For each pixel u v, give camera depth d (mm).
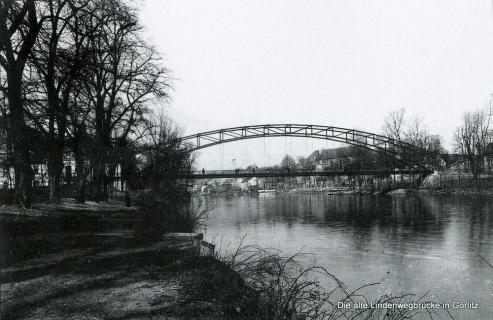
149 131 31906
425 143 84500
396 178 90625
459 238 21359
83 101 26531
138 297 6977
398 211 38531
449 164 79125
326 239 22078
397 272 14000
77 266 9219
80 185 27062
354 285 12359
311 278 12539
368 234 23734
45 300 6758
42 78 19859
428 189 68625
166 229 16375
